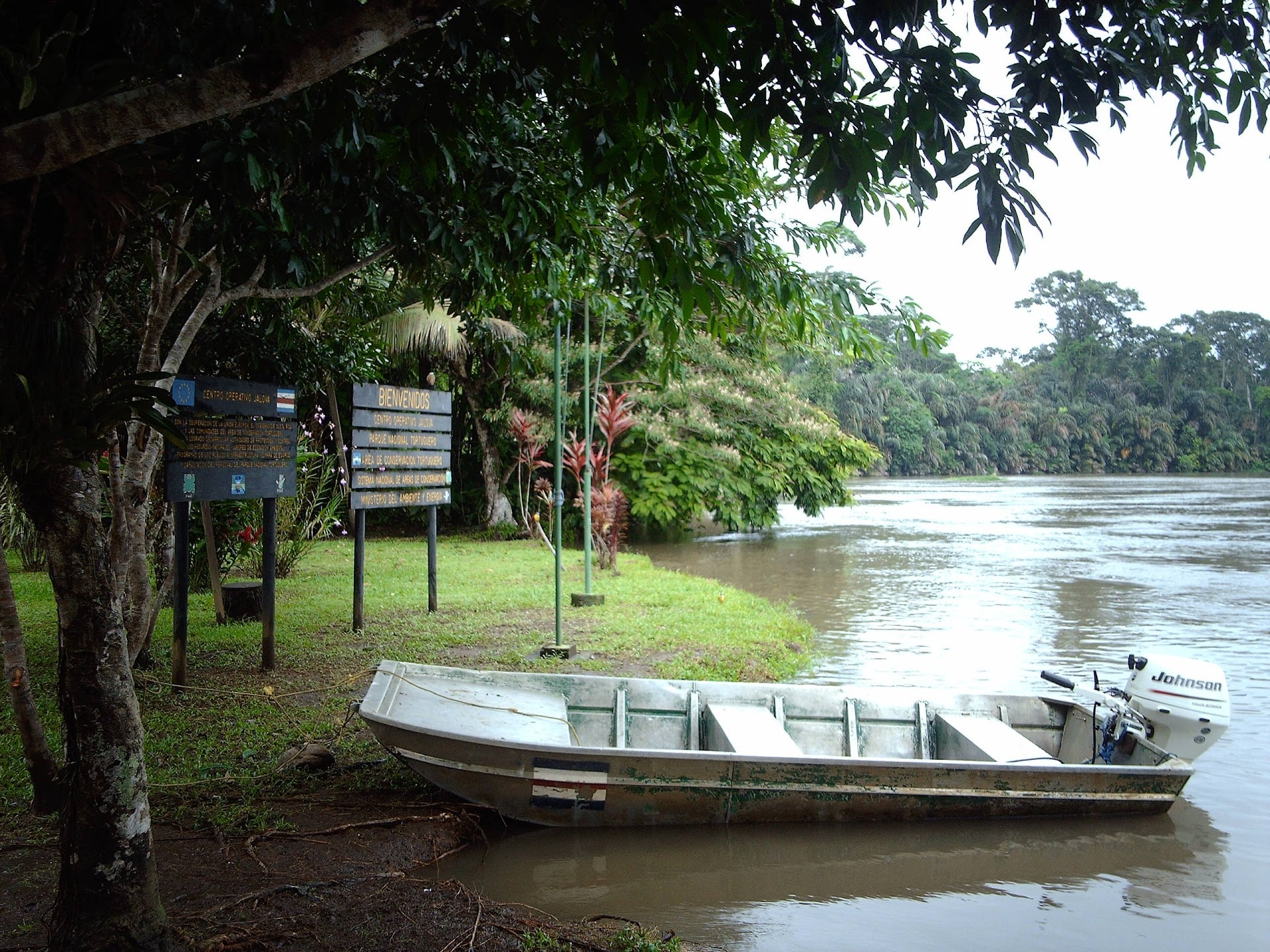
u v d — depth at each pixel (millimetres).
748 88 3555
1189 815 6184
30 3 3373
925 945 4492
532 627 10688
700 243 5520
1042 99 3312
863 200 4020
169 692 7531
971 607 14609
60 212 3230
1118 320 109375
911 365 98688
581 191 5484
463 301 7988
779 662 9922
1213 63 3695
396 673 6199
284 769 5855
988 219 3375
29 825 4898
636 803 5578
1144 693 6547
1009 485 70500
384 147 5281
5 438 3170
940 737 6855
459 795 5461
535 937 4113
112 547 7020
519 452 21156
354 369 12062
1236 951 4473
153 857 3473
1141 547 24266
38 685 7637
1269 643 11820
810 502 25906
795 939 4547
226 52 4141
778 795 5633
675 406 22781
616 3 3129
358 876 4555
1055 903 4957
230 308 9523
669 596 13133
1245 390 107062
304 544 14609
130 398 3312
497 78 4336
